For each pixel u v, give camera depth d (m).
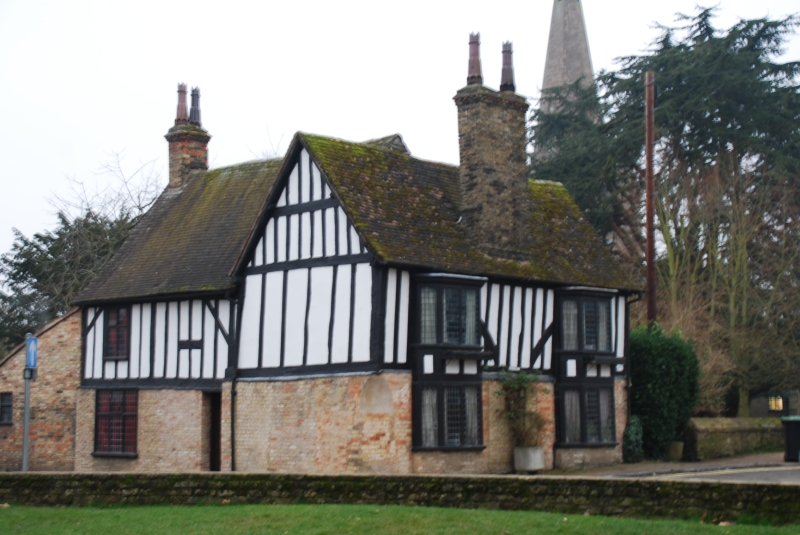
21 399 26.36
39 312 41.53
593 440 22.62
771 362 30.48
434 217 21.39
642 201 36.66
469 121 21.92
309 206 20.73
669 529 11.62
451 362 20.20
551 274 22.22
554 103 47.44
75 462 25.09
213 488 15.05
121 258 26.41
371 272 19.48
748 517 11.91
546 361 22.22
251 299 21.69
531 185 25.06
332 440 19.72
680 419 23.94
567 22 54.41
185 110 28.44
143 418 23.80
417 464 19.61
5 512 14.95
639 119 36.50
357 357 19.53
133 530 13.09
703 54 35.78
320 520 12.98
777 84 35.47
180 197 27.39
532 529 11.95
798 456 21.91
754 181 33.91
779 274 31.34
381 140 24.28
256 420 21.17
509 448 21.33
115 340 24.84
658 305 31.88
